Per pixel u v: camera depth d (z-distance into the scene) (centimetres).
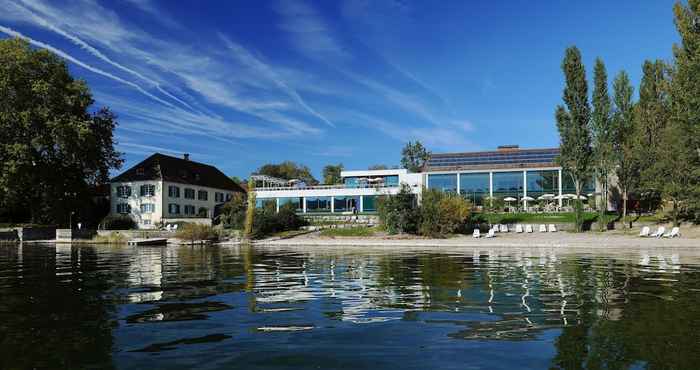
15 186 4981
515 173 5706
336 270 1631
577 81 4316
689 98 3684
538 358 571
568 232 4291
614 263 1812
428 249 2980
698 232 3569
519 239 3650
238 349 625
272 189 6481
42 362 571
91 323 781
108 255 2594
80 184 5916
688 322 746
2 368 546
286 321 791
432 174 5950
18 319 812
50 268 1773
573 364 546
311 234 4622
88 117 5753
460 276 1405
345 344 646
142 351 618
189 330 730
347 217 5441
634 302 930
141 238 4491
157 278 1416
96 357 591
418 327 738
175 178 6806
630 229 4153
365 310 878
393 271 1580
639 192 4594
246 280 1351
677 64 3900
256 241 4212
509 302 942
